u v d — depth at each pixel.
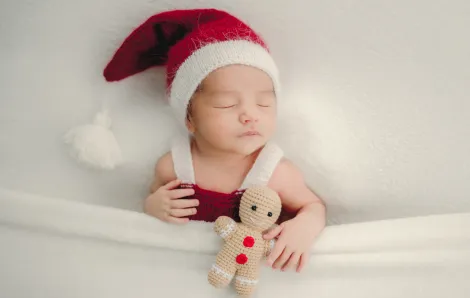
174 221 0.82
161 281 0.78
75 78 1.06
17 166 1.01
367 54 1.07
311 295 0.79
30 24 1.05
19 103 1.04
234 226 0.80
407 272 0.78
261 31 1.08
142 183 1.08
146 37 0.96
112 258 0.78
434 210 1.00
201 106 0.87
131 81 1.07
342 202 1.05
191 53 0.88
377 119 1.05
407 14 1.05
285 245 0.81
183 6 1.05
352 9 1.06
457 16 1.03
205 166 0.96
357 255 0.80
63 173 1.03
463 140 1.01
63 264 0.76
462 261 0.77
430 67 1.04
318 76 1.08
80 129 0.98
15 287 0.75
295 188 0.95
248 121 0.85
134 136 1.07
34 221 0.76
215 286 0.78
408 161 1.02
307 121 1.07
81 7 1.05
